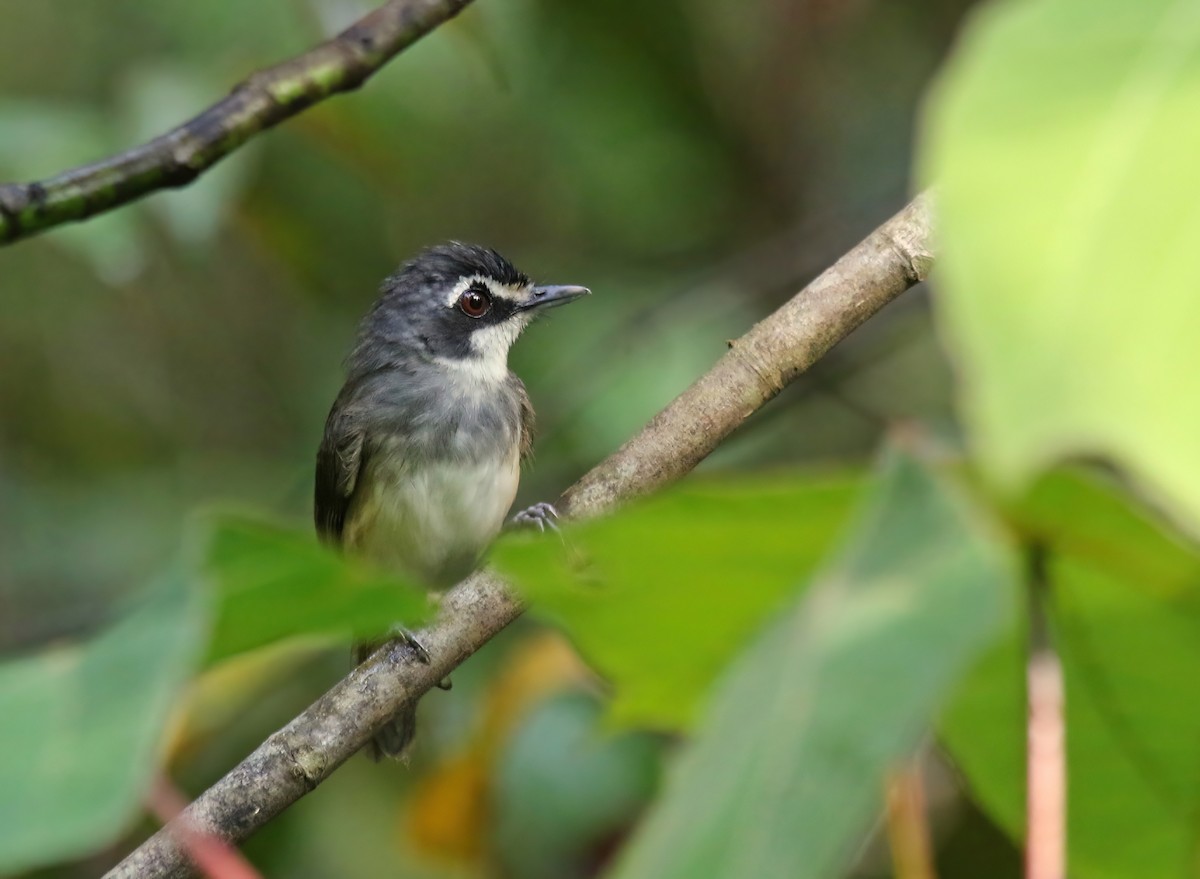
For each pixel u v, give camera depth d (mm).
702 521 3068
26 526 15586
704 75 15422
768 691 2510
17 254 16156
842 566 2561
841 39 15930
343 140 11969
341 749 5492
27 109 10156
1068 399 1982
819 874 2340
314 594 2936
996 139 2160
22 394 16375
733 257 15609
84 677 2564
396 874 11031
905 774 3688
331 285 14484
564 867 9023
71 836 2301
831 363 14680
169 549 15219
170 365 16797
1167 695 3916
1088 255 2102
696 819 2461
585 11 14680
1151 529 2951
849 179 16359
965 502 2535
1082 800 4305
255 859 10867
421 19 6812
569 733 9102
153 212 10320
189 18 12891
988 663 4078
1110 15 2240
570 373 14875
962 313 2076
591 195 15680
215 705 9039
